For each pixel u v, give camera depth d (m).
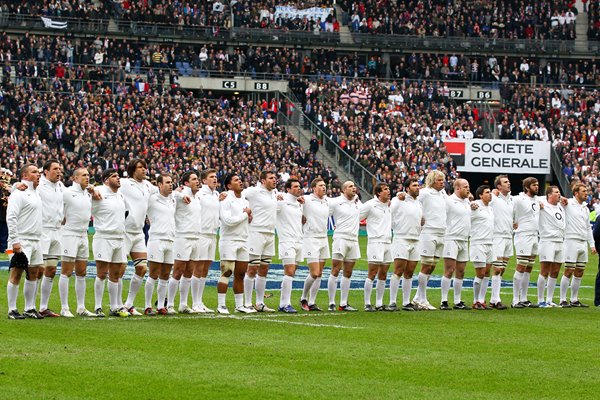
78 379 14.14
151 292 22.72
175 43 77.25
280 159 63.31
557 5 83.94
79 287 21.80
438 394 13.62
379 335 19.22
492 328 20.81
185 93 72.94
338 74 76.44
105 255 21.66
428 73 77.81
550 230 26.09
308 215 24.27
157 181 22.95
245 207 23.38
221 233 23.42
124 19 76.56
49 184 21.23
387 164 64.12
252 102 71.00
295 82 73.31
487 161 68.12
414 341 18.45
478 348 17.72
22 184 20.56
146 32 76.12
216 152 61.91
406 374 14.99
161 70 71.00
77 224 21.55
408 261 24.72
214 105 69.50
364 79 76.56
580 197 26.58
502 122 70.50
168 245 22.64
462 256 25.39
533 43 81.25
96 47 72.00
